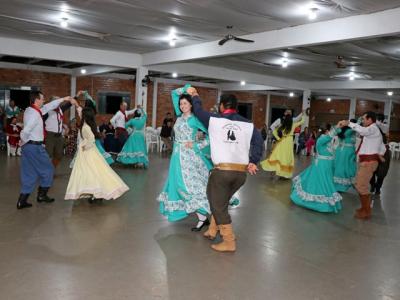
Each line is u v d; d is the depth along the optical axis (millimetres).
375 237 4301
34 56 8977
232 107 3471
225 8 5629
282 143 7566
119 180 4906
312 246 3877
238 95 18172
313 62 9703
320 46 7594
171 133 12133
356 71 10852
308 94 14289
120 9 5906
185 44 8648
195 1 5328
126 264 3168
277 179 7773
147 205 5086
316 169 5340
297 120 7680
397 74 10977
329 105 19891
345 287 2980
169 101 15773
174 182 3938
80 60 9523
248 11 5750
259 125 19156
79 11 6137
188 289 2797
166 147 12664
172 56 9258
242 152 3355
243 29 6957
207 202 3855
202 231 4090
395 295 2887
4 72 12273
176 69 11125
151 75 14633
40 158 4668
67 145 10047
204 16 6145
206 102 16953
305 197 5340
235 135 3328
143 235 3896
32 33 8039
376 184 6895
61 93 13328
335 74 11781
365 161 5062
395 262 3572
